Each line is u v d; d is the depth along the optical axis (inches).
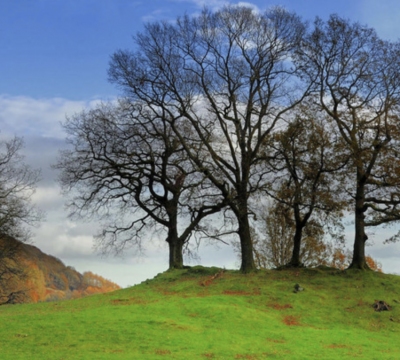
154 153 1640.0
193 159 1565.0
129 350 756.0
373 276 1368.1
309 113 1439.5
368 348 859.4
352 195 1457.9
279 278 1413.6
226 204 1628.9
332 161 1416.1
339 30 1462.8
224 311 1045.8
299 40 1509.6
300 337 915.4
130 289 1493.6
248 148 1567.4
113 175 1627.7
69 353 724.0
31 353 719.7
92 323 908.6
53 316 975.0
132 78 1577.3
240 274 1509.6
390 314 1119.0
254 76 1565.0
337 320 1099.3
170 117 1642.5
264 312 1106.1
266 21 1553.9
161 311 1041.5
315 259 1995.6
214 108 1598.2
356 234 1457.9
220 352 775.1
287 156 1482.5
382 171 1366.9
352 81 1475.1
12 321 926.4
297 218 1537.9
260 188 1530.5
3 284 1844.2
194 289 1369.3
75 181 1595.7
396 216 1358.3
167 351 757.9
